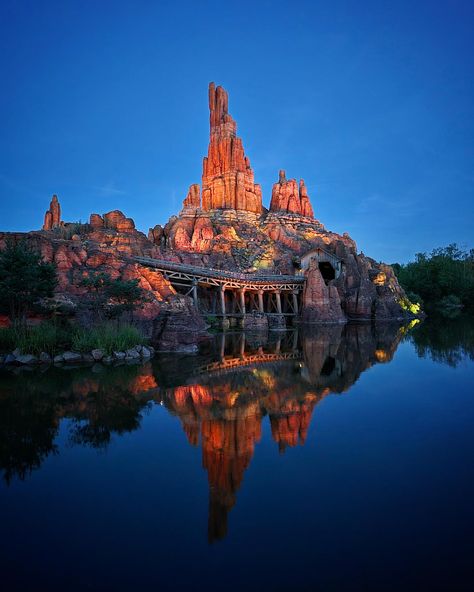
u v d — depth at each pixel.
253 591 6.67
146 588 6.82
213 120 107.00
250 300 77.00
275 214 99.00
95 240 64.62
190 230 82.44
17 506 9.70
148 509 9.48
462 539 8.03
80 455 12.66
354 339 45.50
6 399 19.33
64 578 7.11
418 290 124.94
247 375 25.27
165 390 21.16
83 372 25.94
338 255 82.50
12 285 29.55
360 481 10.66
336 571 7.14
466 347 35.81
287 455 12.44
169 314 42.66
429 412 16.78
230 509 9.34
